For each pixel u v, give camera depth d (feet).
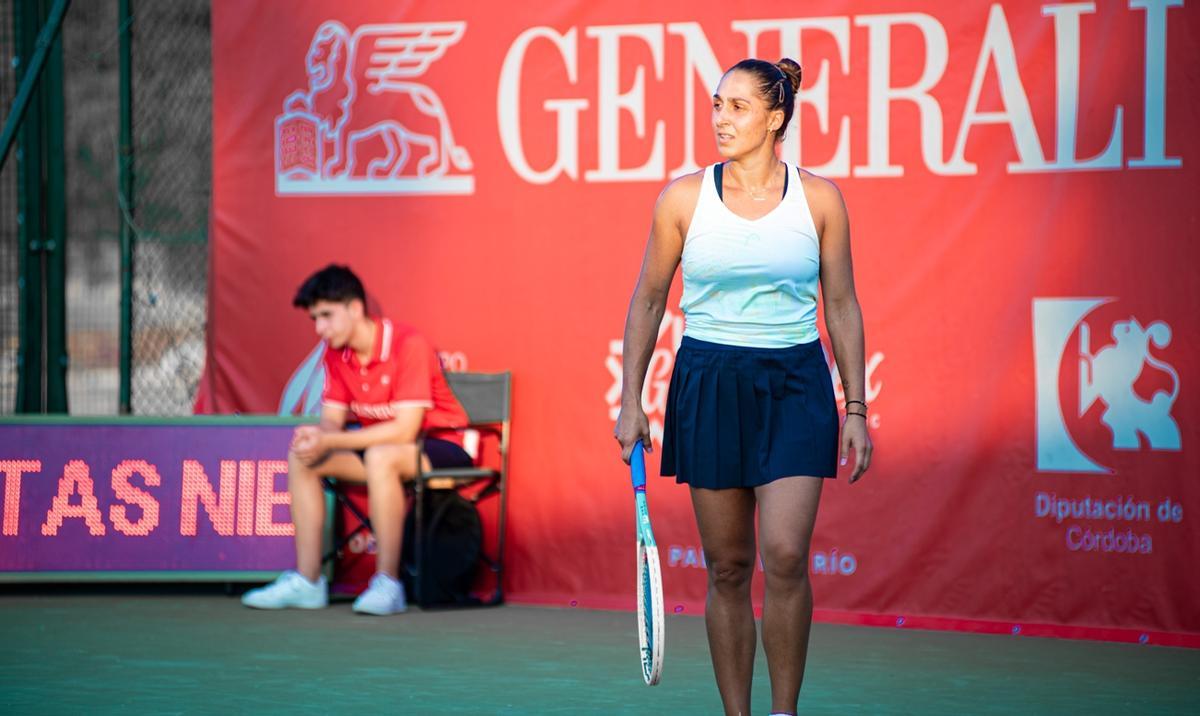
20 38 80.07
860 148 67.41
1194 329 62.44
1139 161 63.36
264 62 75.72
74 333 80.64
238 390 76.13
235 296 76.13
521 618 66.95
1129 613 63.05
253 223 75.97
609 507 71.26
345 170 74.95
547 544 72.13
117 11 79.56
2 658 56.08
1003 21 65.36
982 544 65.31
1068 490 64.18
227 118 76.07
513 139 72.84
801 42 68.33
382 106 74.54
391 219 74.43
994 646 61.16
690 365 38.83
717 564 39.11
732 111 37.83
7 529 72.69
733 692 39.14
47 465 73.00
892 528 66.64
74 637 61.00
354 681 51.75
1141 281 63.26
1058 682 53.06
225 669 53.88
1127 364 63.36
